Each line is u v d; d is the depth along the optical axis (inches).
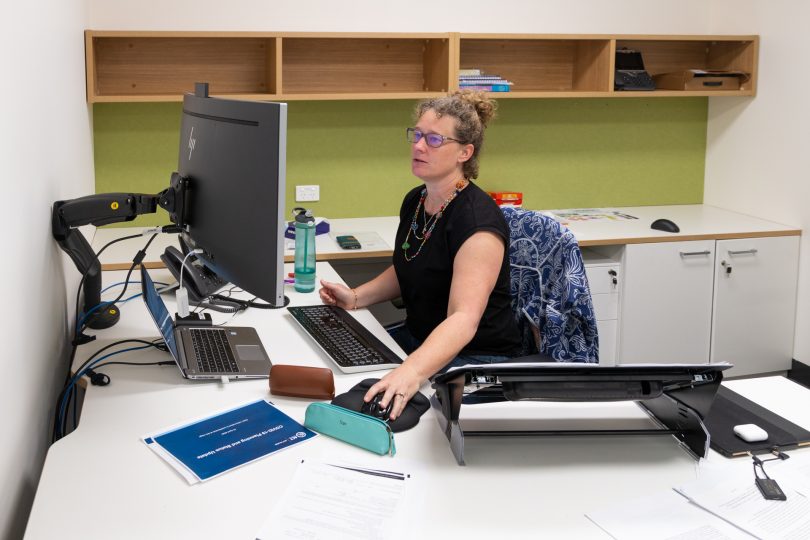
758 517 48.4
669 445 58.2
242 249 66.2
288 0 138.3
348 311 88.7
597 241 131.4
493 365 54.3
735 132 157.2
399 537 45.8
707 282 139.7
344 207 148.9
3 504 49.3
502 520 47.8
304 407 62.7
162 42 134.0
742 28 152.0
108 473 51.9
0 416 48.5
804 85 140.3
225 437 57.0
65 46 93.1
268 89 139.2
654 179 162.9
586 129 157.1
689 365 55.4
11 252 52.4
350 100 144.4
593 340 88.7
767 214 150.8
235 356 71.7
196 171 74.8
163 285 95.2
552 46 151.0
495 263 76.0
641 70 148.0
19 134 56.8
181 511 47.8
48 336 68.6
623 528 47.2
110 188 137.9
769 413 63.0
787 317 146.9
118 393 64.3
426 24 144.7
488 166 153.9
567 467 54.6
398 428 58.9
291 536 45.4
